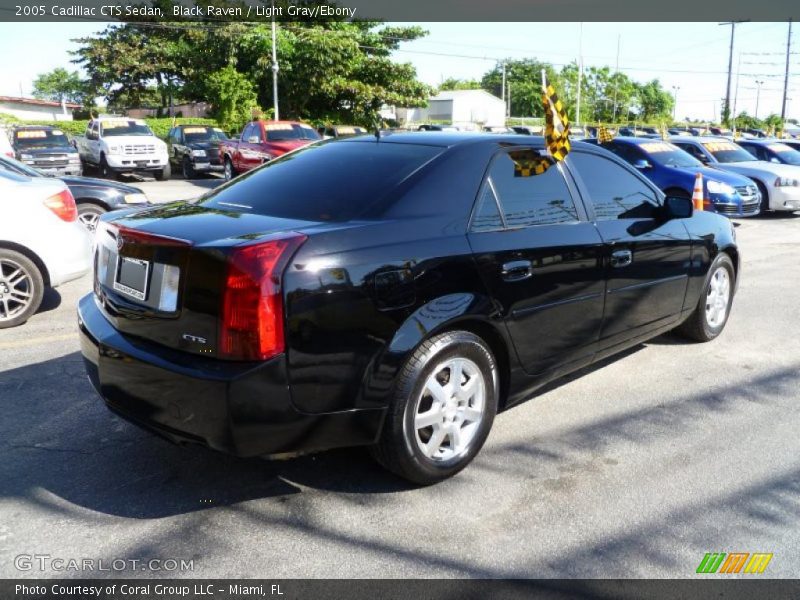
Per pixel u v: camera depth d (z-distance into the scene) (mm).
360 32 38531
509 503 3369
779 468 3730
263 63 33688
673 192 13086
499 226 3725
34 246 6172
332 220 3330
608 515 3271
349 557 2936
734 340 6043
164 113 45969
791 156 17812
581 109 76812
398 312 3195
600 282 4262
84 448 3869
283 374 2918
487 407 3670
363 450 3891
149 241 3139
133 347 3174
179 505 3320
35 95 97812
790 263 9750
